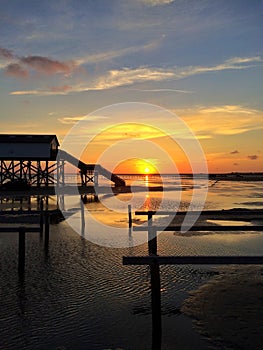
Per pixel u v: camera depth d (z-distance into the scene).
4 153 47.16
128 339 6.37
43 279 9.69
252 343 6.14
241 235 16.23
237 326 6.77
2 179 49.56
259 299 8.05
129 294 8.55
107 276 9.98
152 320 6.77
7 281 9.50
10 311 7.51
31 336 6.44
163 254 12.42
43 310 7.57
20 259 10.34
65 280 9.61
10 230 10.37
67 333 6.57
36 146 47.44
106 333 6.59
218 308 7.62
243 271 10.23
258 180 129.38
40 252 12.95
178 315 7.36
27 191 45.81
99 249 13.54
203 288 8.88
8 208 26.59
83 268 10.81
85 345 6.16
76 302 8.04
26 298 8.26
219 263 6.56
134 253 12.93
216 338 6.35
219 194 48.31
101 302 8.05
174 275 9.98
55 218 22.50
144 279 9.70
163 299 8.22
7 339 6.32
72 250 13.32
